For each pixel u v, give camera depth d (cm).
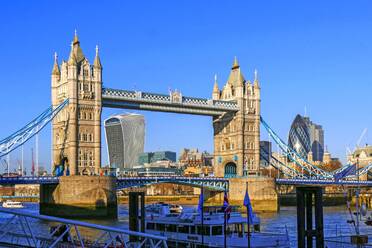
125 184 17750
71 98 17275
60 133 17912
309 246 5847
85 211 15712
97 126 17662
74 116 17250
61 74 18062
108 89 18162
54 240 6041
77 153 17250
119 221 14325
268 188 19262
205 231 7612
